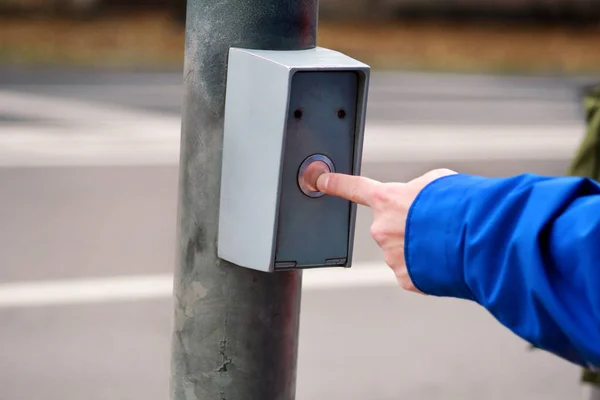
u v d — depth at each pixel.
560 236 1.17
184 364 1.81
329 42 28.03
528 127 15.88
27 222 8.54
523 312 1.22
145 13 28.25
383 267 7.72
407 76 23.50
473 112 17.50
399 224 1.41
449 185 1.35
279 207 1.64
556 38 30.80
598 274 1.13
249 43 1.66
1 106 15.62
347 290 7.16
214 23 1.67
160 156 11.57
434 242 1.33
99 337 6.13
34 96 17.03
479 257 1.26
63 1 27.22
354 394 5.61
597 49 29.58
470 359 6.14
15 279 7.16
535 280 1.17
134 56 23.89
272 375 1.77
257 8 1.65
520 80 23.52
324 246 1.70
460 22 31.39
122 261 7.65
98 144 12.32
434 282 1.35
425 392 5.69
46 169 10.54
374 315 6.74
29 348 5.95
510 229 1.24
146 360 5.86
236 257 1.70
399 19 31.06
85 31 26.14
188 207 1.75
